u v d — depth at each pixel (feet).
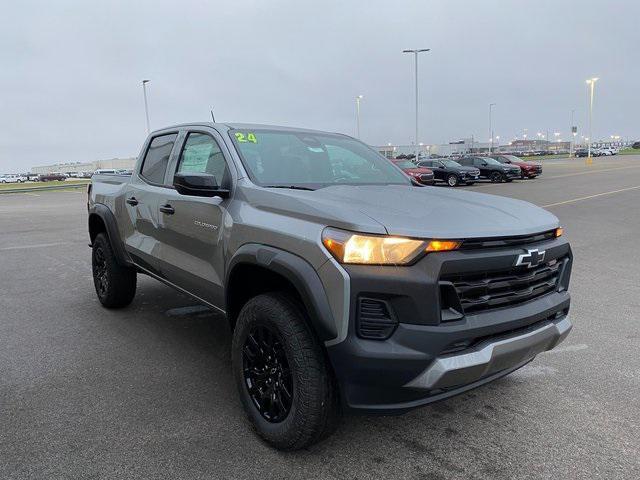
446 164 92.32
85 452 9.10
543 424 10.19
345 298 7.79
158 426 10.00
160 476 8.41
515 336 8.61
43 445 9.32
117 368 12.80
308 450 9.21
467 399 11.29
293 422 8.60
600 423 10.23
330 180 12.01
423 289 7.68
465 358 7.90
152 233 13.83
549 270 9.48
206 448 9.25
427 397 8.06
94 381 12.05
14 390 11.55
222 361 13.29
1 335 15.23
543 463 8.87
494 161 98.68
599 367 13.03
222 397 11.25
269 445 9.27
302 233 8.54
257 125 13.01
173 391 11.53
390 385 7.82
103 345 14.40
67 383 11.93
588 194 63.62
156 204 13.47
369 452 9.16
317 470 8.61
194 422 10.16
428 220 8.31
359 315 7.80
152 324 16.26
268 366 9.30
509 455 9.09
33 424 10.06
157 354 13.74
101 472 8.51
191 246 11.85
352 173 12.78
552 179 97.66
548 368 12.98
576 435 9.78
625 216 43.06
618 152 349.00
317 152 12.75
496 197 11.03
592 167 144.46
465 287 8.07
